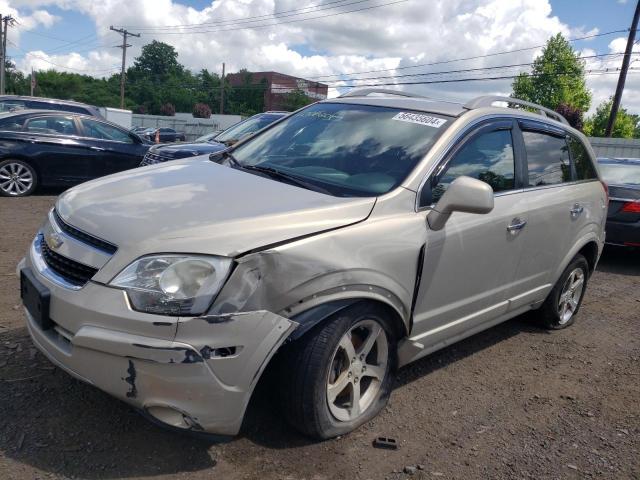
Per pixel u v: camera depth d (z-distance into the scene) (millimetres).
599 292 6793
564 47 49156
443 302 3584
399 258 3145
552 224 4441
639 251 8180
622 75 27719
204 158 4242
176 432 2744
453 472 2990
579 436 3467
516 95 51281
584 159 5137
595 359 4695
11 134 9898
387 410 3531
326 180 3459
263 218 2809
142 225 2736
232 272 2582
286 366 2854
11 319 4262
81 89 91500
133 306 2527
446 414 3570
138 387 2531
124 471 2732
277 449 3006
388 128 3826
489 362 4441
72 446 2875
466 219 3586
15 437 2900
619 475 3100
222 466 2836
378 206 3174
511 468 3078
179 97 99750
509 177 4078
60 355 2711
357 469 2918
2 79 50531
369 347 3195
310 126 4164
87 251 2752
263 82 98375
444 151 3564
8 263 5727
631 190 7773
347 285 2900
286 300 2715
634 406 3918
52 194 10719
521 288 4379
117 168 10945
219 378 2564
